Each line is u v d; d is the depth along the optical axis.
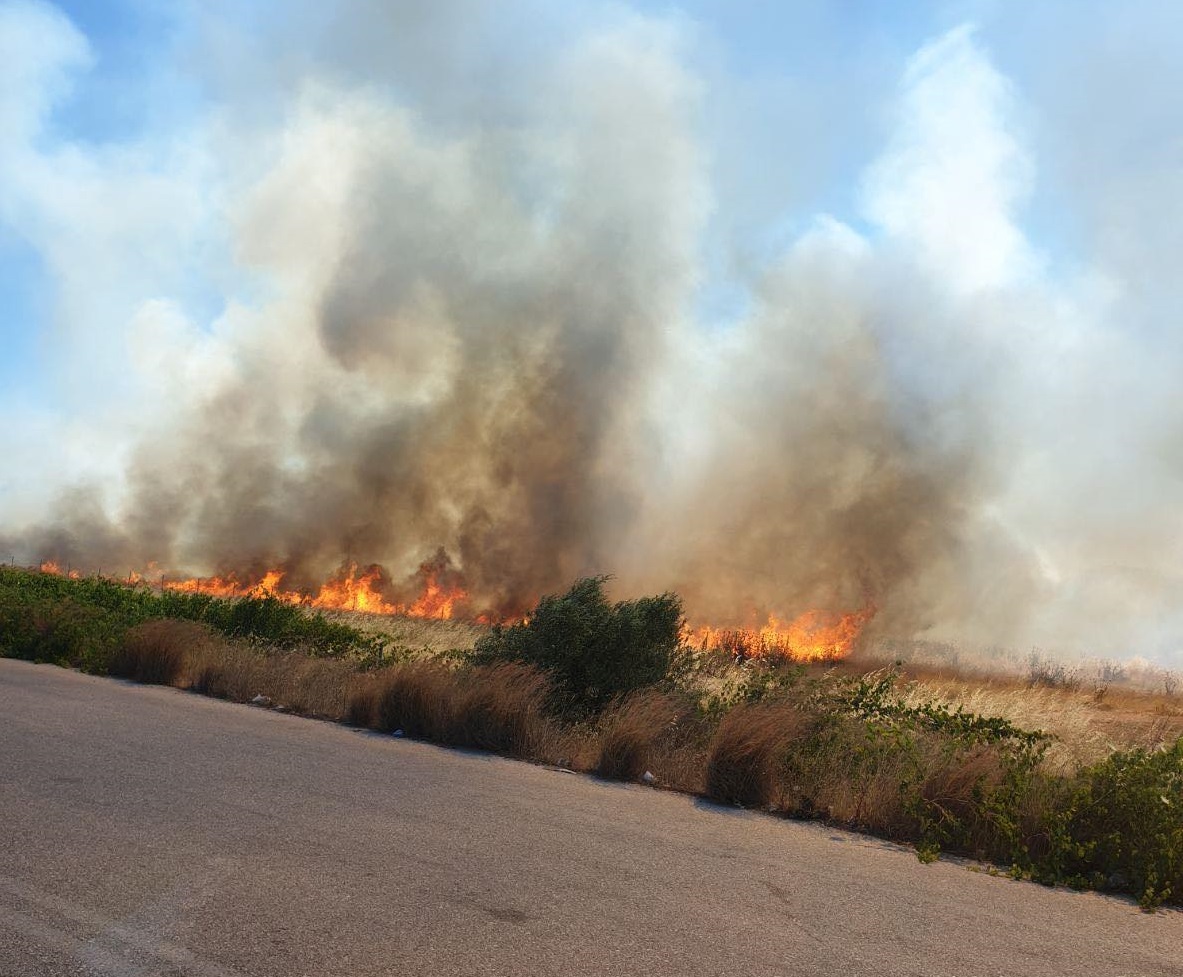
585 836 5.53
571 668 10.20
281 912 3.80
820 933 4.10
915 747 7.18
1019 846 5.99
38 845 4.47
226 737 7.98
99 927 3.51
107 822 4.95
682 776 7.73
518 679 9.23
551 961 3.49
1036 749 8.49
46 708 8.74
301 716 9.88
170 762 6.66
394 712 9.32
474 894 4.21
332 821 5.34
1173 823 5.75
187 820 5.11
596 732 8.98
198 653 11.84
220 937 3.49
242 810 5.43
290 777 6.50
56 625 13.43
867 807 6.70
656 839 5.63
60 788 5.61
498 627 11.02
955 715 8.73
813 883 4.95
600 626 10.25
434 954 3.48
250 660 11.47
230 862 4.42
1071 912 4.91
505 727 8.75
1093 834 5.96
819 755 7.33
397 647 14.05
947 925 4.41
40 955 3.24
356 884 4.23
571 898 4.27
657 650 10.59
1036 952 4.12
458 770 7.42
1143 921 4.88
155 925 3.57
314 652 12.94
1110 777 6.16
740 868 5.12
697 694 9.64
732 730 7.33
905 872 5.44
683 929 3.97
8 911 3.60
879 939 4.09
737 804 7.09
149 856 4.42
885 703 9.19
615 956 3.59
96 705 9.21
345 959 3.37
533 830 5.56
